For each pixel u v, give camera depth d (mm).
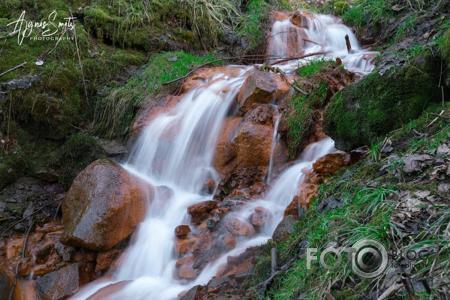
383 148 3299
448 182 2623
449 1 5258
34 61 5773
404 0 6430
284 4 8617
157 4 7039
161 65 6145
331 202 3143
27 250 4316
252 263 3312
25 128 5496
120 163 5285
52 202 4941
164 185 4945
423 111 3416
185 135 5145
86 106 5875
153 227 4277
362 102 3623
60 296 3838
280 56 7070
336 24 7445
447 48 3385
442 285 2020
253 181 4527
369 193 2822
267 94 4859
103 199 4133
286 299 2520
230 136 4789
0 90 5398
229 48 7238
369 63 5414
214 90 5344
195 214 4285
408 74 3441
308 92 4664
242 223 3924
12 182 5113
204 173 4863
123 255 4152
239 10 8008
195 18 7207
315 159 4289
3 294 3826
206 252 3875
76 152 5340
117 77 6203
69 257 4156
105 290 3744
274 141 4578
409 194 2627
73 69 5875
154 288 3729
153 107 5520
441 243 2211
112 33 6562
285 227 3385
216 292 3170
